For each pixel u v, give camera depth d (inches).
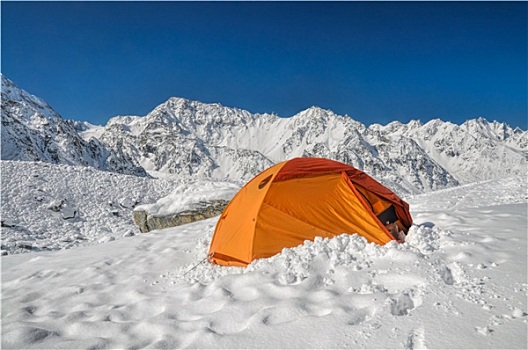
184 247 359.3
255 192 286.0
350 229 253.6
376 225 249.0
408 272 180.2
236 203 310.3
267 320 157.2
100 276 286.7
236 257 256.4
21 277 308.0
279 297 180.9
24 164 1112.2
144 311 199.3
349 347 128.3
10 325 190.7
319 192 268.2
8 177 997.2
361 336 133.3
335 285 185.9
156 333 165.2
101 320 190.1
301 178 274.4
